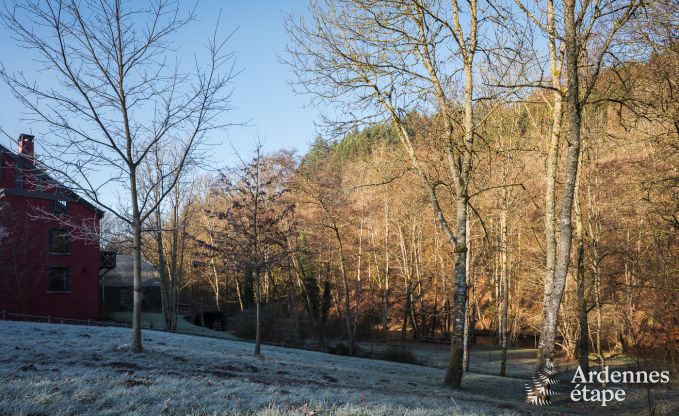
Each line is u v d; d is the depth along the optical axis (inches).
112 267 1569.9
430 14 551.8
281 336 1485.0
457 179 601.9
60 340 608.4
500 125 843.4
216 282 2103.8
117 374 343.9
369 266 1989.4
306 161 1337.4
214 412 241.9
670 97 528.1
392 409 303.9
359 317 1961.1
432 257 1958.7
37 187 544.4
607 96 557.6
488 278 1828.2
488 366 1141.7
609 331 1191.6
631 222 924.0
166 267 1910.7
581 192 1015.6
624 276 995.3
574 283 1116.5
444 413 308.8
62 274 1400.1
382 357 1158.3
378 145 827.4
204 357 564.7
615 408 507.8
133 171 554.6
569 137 492.4
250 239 726.5
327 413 268.1
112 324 1405.0
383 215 1841.8
